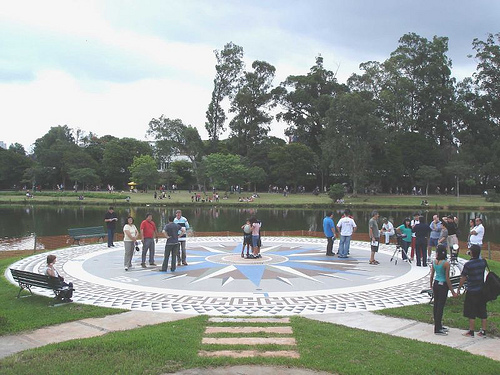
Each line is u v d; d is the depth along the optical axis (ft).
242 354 25.53
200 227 144.05
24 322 32.91
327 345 27.25
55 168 330.75
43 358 24.47
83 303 40.22
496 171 263.90
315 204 231.91
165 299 42.32
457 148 298.15
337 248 79.20
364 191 304.30
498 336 30.40
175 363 24.13
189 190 339.77
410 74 308.40
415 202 243.19
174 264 56.65
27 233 125.18
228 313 37.42
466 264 30.96
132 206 234.38
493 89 290.76
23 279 41.50
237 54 336.08
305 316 36.58
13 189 343.46
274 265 61.00
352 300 42.50
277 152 303.68
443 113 295.28
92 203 240.53
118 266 60.49
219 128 336.08
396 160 282.97
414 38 308.60
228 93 333.62
